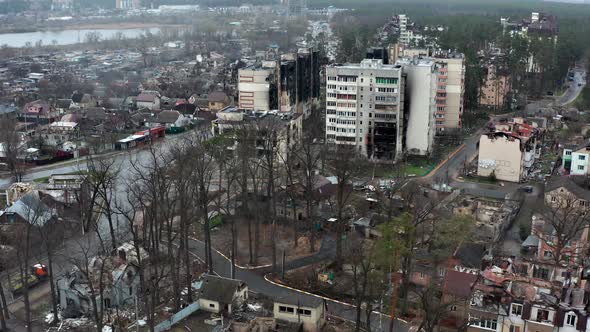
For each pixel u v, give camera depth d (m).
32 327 104.69
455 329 100.94
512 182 187.00
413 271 117.19
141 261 113.62
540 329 87.19
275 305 105.75
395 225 113.50
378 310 110.31
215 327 103.31
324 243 140.12
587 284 94.44
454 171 198.12
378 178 185.00
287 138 193.38
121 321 106.81
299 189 158.50
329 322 107.50
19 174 183.50
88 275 104.12
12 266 123.81
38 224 125.25
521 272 106.19
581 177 172.75
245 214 145.12
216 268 129.00
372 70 199.50
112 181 165.12
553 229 132.25
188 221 127.50
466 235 128.75
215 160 175.25
